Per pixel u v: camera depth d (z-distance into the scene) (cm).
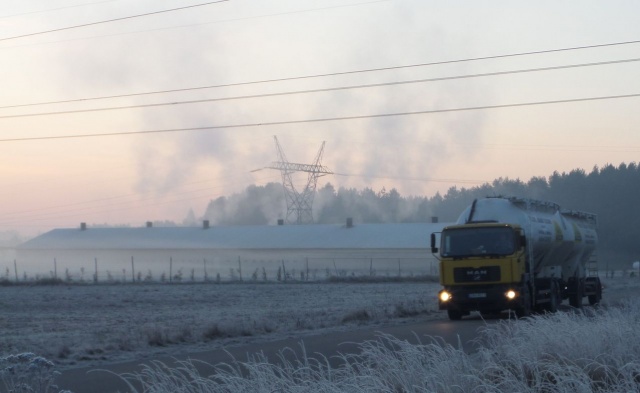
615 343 1123
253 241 8838
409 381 923
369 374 935
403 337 1988
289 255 8456
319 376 955
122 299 4138
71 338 2162
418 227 8350
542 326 1219
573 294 3484
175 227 10088
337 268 8162
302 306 3566
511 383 914
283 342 1961
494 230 2702
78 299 4134
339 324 2523
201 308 3488
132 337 2047
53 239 10325
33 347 1905
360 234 8406
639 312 1953
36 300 4047
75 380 1407
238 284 5891
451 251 2720
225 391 929
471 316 3020
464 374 934
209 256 8906
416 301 3575
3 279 5891
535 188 10756
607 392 916
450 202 12144
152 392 971
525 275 2773
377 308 3147
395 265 7962
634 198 10069
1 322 2783
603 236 10044
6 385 934
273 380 914
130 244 9525
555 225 3167
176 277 6525
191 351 1825
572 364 1031
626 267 9425
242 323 2298
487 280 2658
